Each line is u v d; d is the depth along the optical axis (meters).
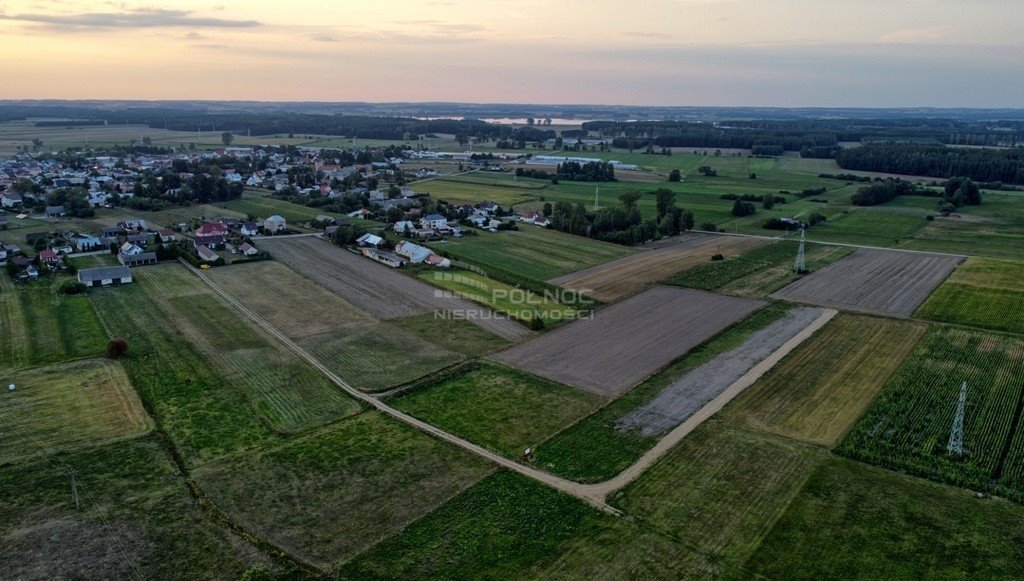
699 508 40.88
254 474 44.28
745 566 35.72
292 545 37.25
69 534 37.91
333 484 43.19
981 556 36.66
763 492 42.62
